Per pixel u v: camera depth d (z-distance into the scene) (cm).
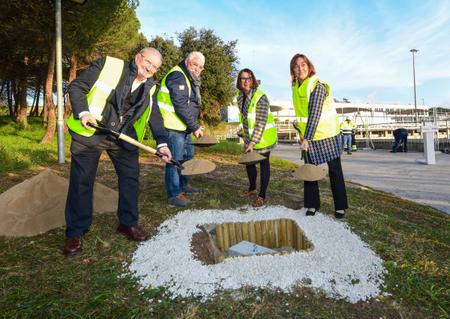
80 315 189
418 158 1012
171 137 376
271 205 390
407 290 217
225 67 1989
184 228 303
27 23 1084
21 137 1285
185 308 196
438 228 344
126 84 259
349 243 270
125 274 231
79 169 254
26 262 247
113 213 350
